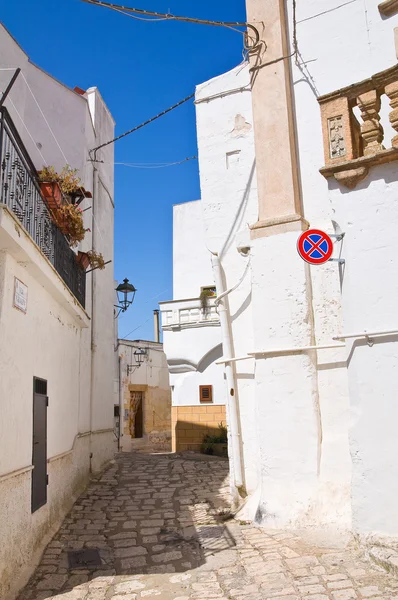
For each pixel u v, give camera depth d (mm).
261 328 7504
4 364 5246
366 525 5422
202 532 6898
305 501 6734
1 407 5090
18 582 5227
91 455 11734
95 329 12680
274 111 7980
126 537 6902
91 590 5172
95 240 13328
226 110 9273
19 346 5816
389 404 5418
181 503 8625
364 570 4973
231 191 8977
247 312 8484
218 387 15672
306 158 7836
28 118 11867
